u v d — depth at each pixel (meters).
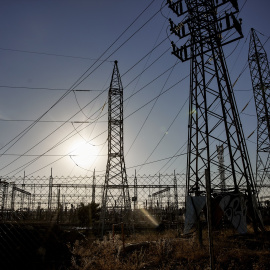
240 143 15.91
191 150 16.47
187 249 12.52
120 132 30.66
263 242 12.81
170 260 11.38
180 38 17.70
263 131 36.16
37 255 9.91
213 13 17.27
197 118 16.78
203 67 16.95
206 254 11.47
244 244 12.91
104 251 12.46
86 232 27.14
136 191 29.41
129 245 13.97
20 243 9.91
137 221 33.44
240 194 14.14
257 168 35.91
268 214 31.58
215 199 14.90
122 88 31.92
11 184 31.38
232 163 15.46
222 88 16.58
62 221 32.06
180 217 31.88
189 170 16.20
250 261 10.19
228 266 9.84
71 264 10.71
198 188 15.65
